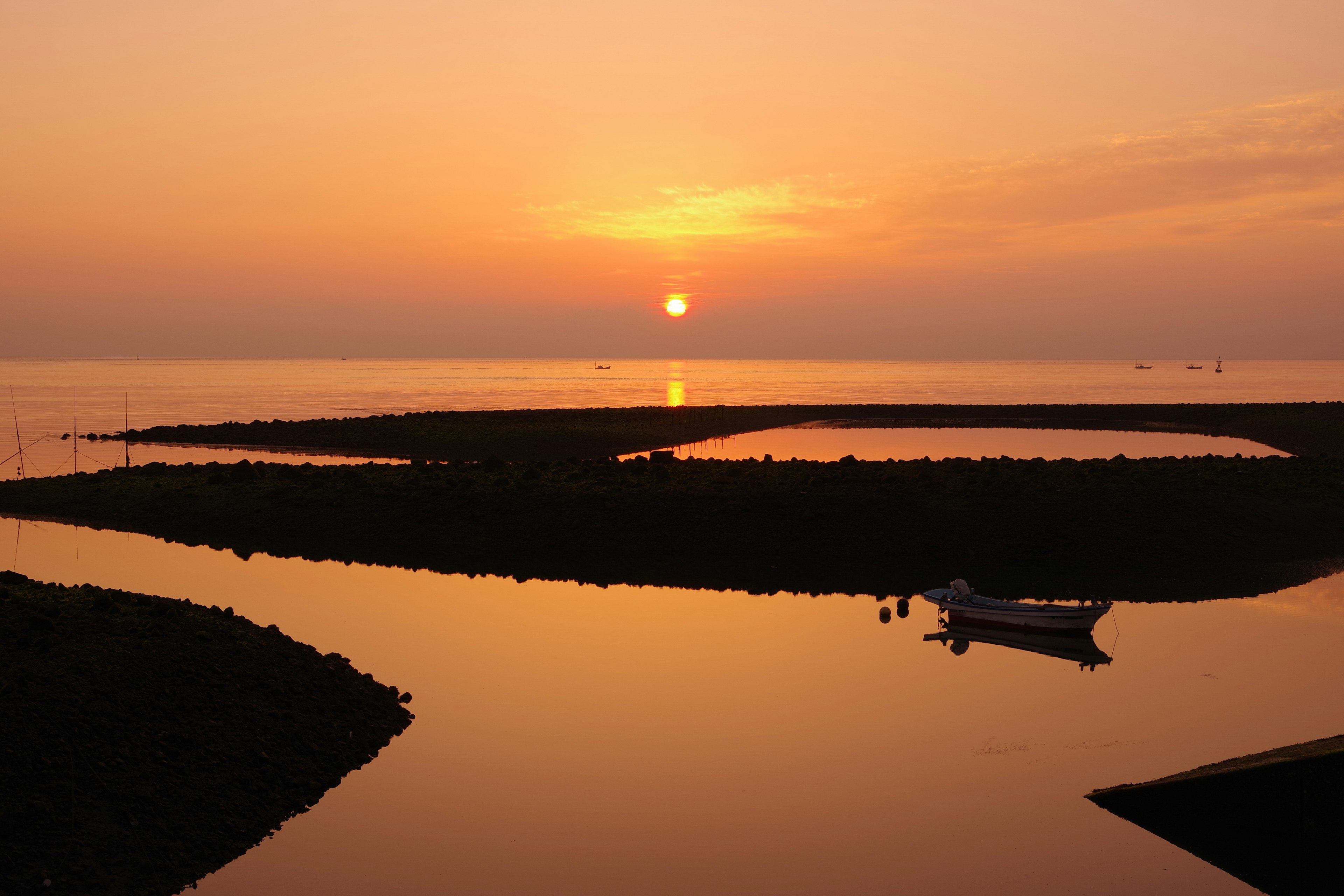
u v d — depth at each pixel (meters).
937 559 41.91
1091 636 31.00
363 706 23.50
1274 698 25.50
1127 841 18.06
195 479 57.38
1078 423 119.56
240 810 18.20
